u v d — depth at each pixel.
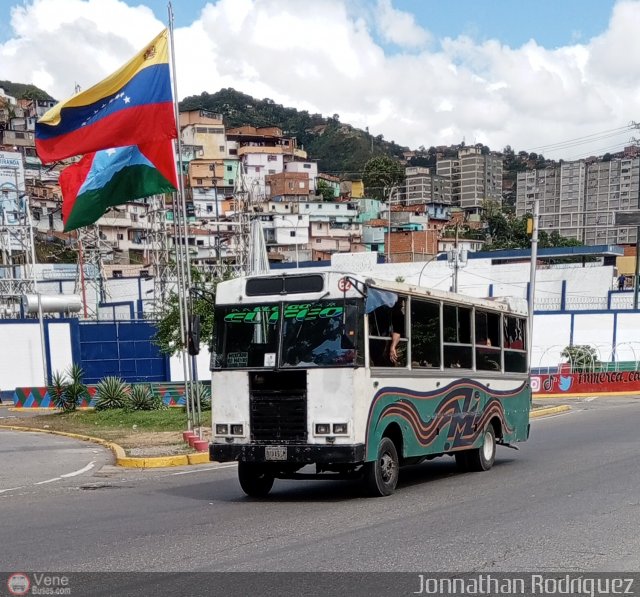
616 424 21.09
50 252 76.44
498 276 51.91
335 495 10.81
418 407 11.34
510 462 14.34
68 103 15.85
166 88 16.08
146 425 21.80
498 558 6.76
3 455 17.05
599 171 133.88
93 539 7.92
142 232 90.25
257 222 24.64
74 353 39.22
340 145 179.88
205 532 8.17
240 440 10.29
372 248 100.50
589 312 43.53
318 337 10.07
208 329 24.95
